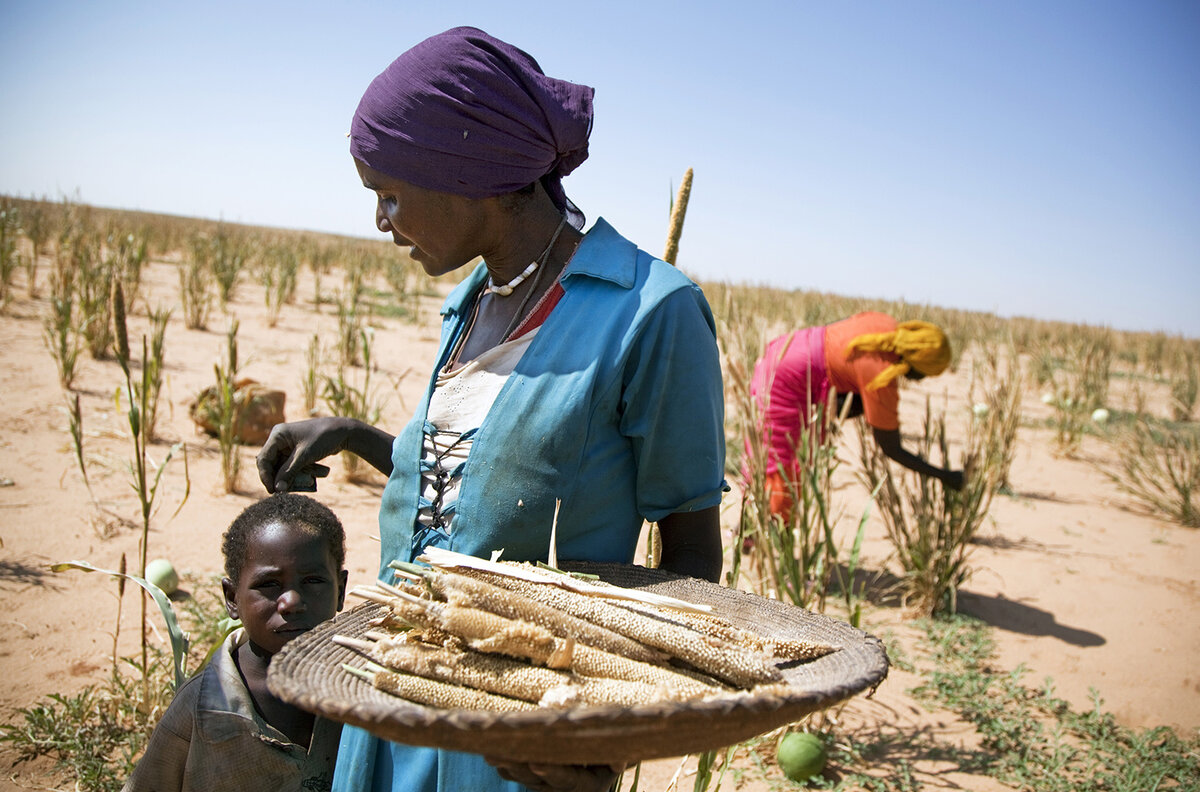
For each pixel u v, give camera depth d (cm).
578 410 154
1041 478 908
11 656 379
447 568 144
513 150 159
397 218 167
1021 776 352
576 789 116
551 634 132
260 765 194
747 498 397
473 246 171
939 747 377
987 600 561
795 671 135
